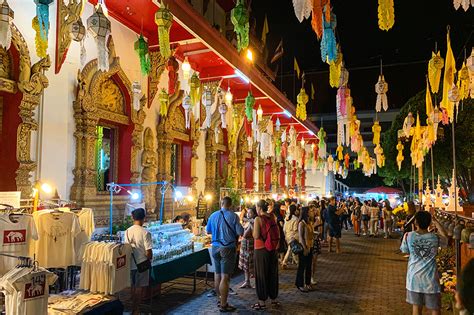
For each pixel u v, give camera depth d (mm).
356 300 8289
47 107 8289
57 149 8516
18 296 4230
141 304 7621
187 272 8047
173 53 11227
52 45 8352
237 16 6336
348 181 53125
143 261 6402
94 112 9344
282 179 27641
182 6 9516
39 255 5812
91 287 5812
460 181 20047
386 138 25844
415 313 5531
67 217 6156
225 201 7609
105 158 10656
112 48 9875
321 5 4891
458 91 7523
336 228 15367
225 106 13578
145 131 11508
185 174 14445
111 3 9672
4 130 7656
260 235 7492
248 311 7348
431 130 11930
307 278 9070
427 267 5422
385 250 16047
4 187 7602
